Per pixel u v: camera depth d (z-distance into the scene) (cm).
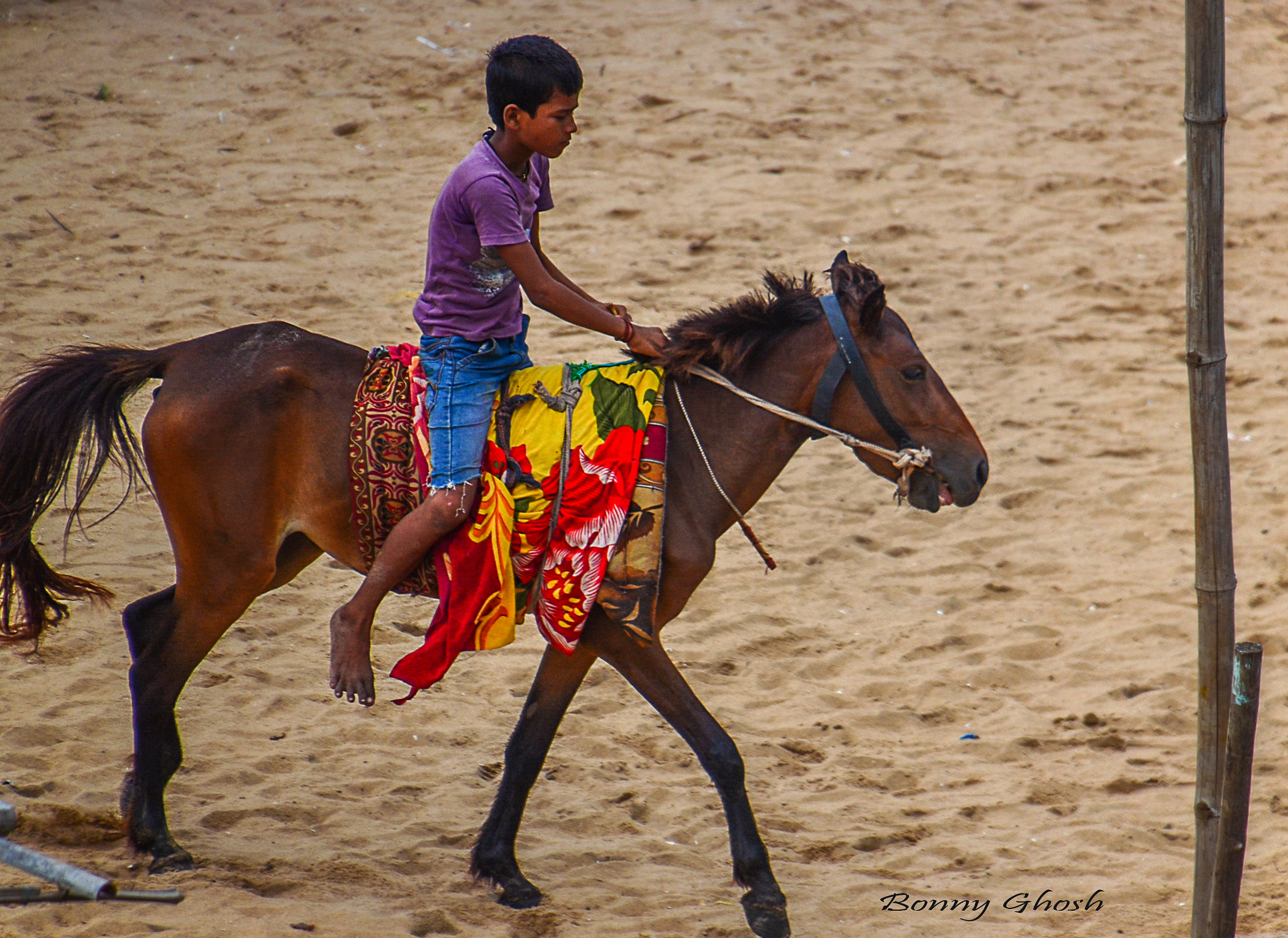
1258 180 2203
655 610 724
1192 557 1287
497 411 724
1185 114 543
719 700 1048
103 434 759
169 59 2419
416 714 995
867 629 1167
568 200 2009
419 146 2155
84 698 954
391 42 2511
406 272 1767
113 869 762
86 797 826
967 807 912
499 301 713
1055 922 771
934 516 1368
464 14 2656
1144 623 1171
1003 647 1136
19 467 753
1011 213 2045
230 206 1927
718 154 2173
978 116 2359
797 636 1151
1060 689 1080
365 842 823
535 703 774
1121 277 1881
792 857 842
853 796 924
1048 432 1515
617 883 800
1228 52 2697
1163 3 2934
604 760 955
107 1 2675
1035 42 2686
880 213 2019
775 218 1972
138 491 1292
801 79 2448
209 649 774
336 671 704
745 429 756
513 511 712
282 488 745
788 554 1287
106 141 2097
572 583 710
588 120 2259
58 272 1692
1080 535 1330
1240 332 1755
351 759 925
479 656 1101
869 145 2231
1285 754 973
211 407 733
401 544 704
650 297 1728
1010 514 1371
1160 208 2084
